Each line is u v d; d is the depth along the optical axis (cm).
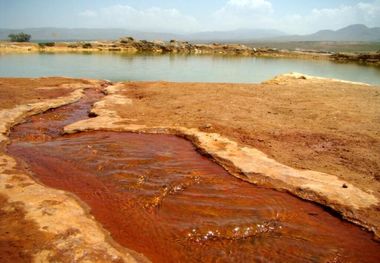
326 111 1368
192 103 1498
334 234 592
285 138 1030
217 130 1093
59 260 469
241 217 633
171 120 1220
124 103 1498
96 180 773
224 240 566
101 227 574
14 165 811
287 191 729
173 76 3092
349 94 1756
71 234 532
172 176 800
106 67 3638
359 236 588
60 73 3022
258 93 1783
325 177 765
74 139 1048
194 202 686
